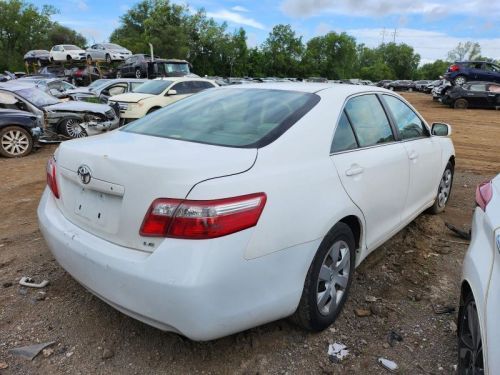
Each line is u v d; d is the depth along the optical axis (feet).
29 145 33.19
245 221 7.47
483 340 6.62
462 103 80.07
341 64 330.75
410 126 14.08
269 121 9.47
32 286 11.46
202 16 257.75
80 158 8.63
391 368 8.79
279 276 8.14
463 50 351.87
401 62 413.39
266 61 297.53
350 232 10.07
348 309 10.80
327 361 8.96
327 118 9.96
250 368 8.68
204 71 263.49
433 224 16.46
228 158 7.98
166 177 7.35
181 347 9.22
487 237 7.72
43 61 131.75
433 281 12.35
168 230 7.24
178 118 10.69
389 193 11.78
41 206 10.27
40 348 9.10
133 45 232.53
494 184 8.87
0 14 239.91
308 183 8.71
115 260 7.69
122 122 43.73
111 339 9.45
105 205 8.24
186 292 7.05
